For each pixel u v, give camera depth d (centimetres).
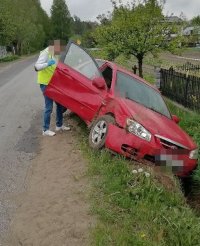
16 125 917
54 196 549
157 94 818
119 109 699
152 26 1409
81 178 605
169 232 468
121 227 471
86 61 817
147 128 661
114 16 1502
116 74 799
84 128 879
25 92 1465
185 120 988
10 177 609
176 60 3134
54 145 763
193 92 1123
